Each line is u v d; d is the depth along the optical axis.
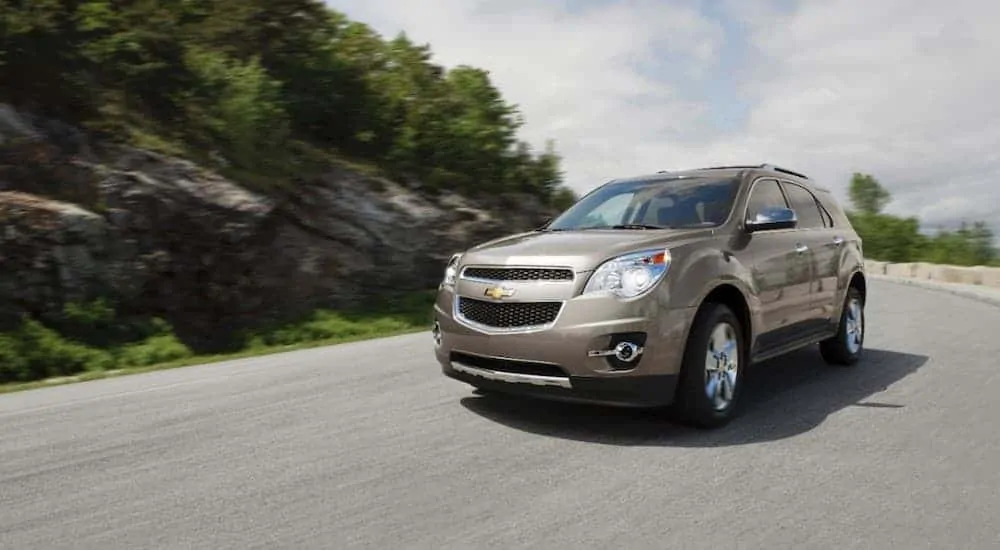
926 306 13.43
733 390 5.21
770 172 6.43
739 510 3.63
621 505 3.70
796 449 4.61
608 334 4.58
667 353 4.71
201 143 14.05
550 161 21.80
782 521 3.50
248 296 12.62
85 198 11.34
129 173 12.05
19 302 10.03
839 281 6.90
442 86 20.98
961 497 3.79
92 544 3.28
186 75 14.55
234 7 16.59
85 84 12.98
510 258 4.98
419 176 18.39
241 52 16.73
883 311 12.48
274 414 5.59
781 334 5.91
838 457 4.45
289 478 4.12
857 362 7.46
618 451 4.57
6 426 5.50
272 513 3.61
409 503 3.73
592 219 6.12
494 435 4.91
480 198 19.12
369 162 17.73
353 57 18.95
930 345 8.59
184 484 4.05
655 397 4.72
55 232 10.56
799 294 6.14
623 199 6.23
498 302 4.88
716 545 3.24
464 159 19.73
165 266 11.71
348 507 3.68
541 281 4.79
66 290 10.55
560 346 4.63
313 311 13.30
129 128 13.05
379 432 5.02
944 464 4.31
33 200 10.70
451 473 4.18
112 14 13.59
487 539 3.30
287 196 14.38
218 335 11.99
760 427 5.10
